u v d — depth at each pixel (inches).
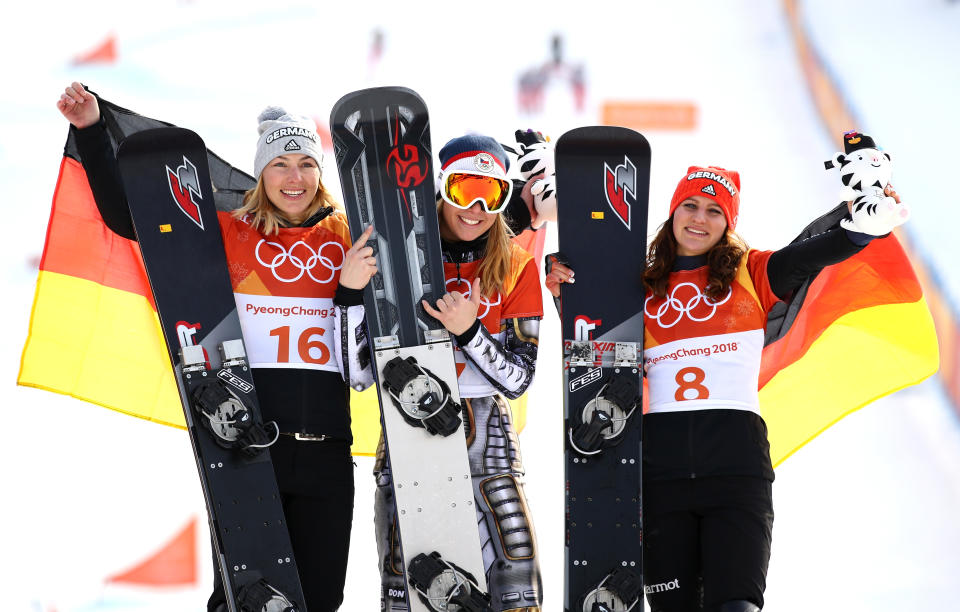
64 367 463.5
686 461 392.2
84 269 465.7
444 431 391.2
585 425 400.8
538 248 521.3
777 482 877.2
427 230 403.5
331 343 400.8
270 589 375.2
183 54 1934.1
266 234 406.9
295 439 390.0
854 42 1859.0
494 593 393.1
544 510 820.6
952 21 1899.6
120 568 774.5
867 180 373.7
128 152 403.9
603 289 417.4
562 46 1962.4
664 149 1675.7
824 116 1726.1
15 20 1930.4
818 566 751.1
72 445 925.2
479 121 1775.3
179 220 401.4
